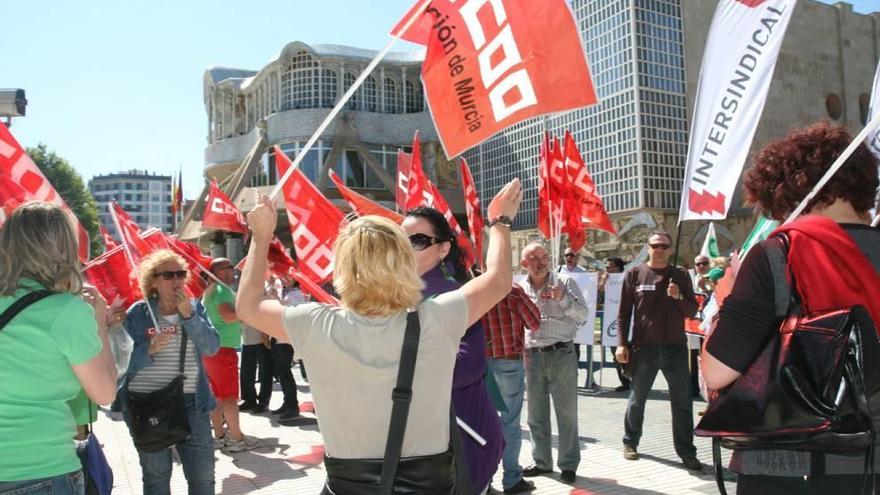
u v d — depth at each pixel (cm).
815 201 222
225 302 707
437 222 314
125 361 400
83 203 6122
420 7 280
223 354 722
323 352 208
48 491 241
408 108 3428
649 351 620
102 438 804
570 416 577
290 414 916
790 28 2591
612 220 2186
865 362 190
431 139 3278
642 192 2102
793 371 193
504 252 246
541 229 718
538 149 2520
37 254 247
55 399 247
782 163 228
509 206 258
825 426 188
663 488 552
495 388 448
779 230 209
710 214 482
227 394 724
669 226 2123
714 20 486
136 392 430
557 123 2430
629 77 2144
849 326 190
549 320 587
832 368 188
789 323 198
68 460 249
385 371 205
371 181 3206
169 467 438
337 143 3092
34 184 402
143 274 464
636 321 626
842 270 194
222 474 640
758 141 2442
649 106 2136
